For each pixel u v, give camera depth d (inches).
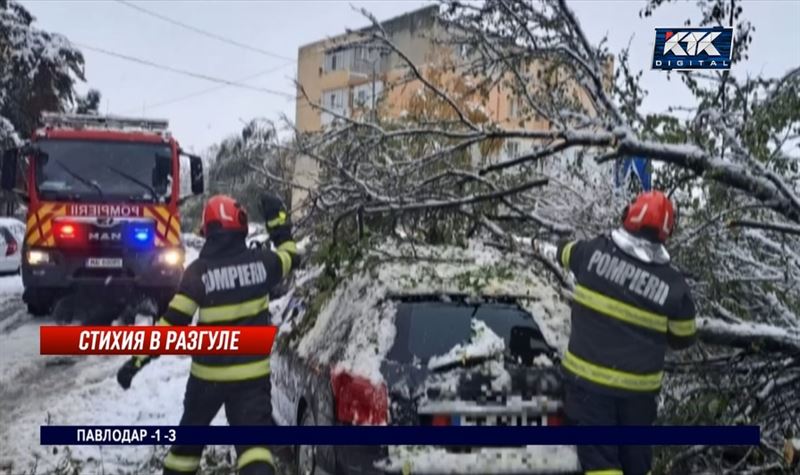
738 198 252.2
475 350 178.1
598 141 243.1
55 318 521.0
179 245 496.4
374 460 169.5
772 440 232.2
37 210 482.6
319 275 265.6
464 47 282.8
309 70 1039.0
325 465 186.4
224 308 192.5
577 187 292.7
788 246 262.7
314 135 305.0
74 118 508.7
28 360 398.0
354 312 200.1
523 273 213.8
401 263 211.0
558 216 285.1
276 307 335.6
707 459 228.4
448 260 215.9
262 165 320.2
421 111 306.2
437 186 277.6
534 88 274.8
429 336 184.9
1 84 1103.6
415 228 279.0
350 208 263.0
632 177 283.1
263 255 198.8
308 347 221.5
